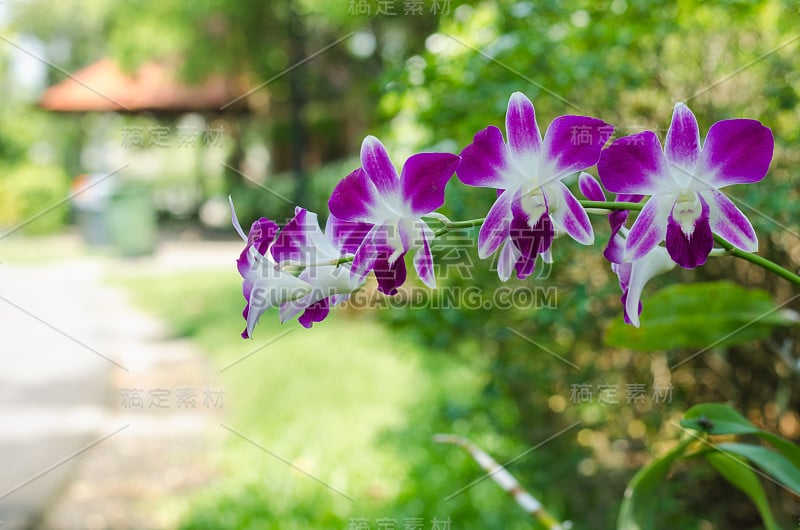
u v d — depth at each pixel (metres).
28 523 1.65
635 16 1.34
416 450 1.91
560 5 1.37
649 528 0.76
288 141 6.60
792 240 1.17
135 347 3.17
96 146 8.80
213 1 5.64
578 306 1.22
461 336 1.50
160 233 6.71
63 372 2.85
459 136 1.37
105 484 1.87
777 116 1.23
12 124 8.12
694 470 1.31
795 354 1.15
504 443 1.69
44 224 7.05
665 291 0.81
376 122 1.71
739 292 0.81
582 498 1.45
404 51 3.38
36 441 2.16
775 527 0.75
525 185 0.56
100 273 5.00
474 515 1.60
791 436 1.27
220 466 1.96
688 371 1.34
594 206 0.58
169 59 6.32
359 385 2.52
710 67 1.32
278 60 6.03
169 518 1.70
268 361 2.86
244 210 4.79
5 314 3.85
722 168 0.55
